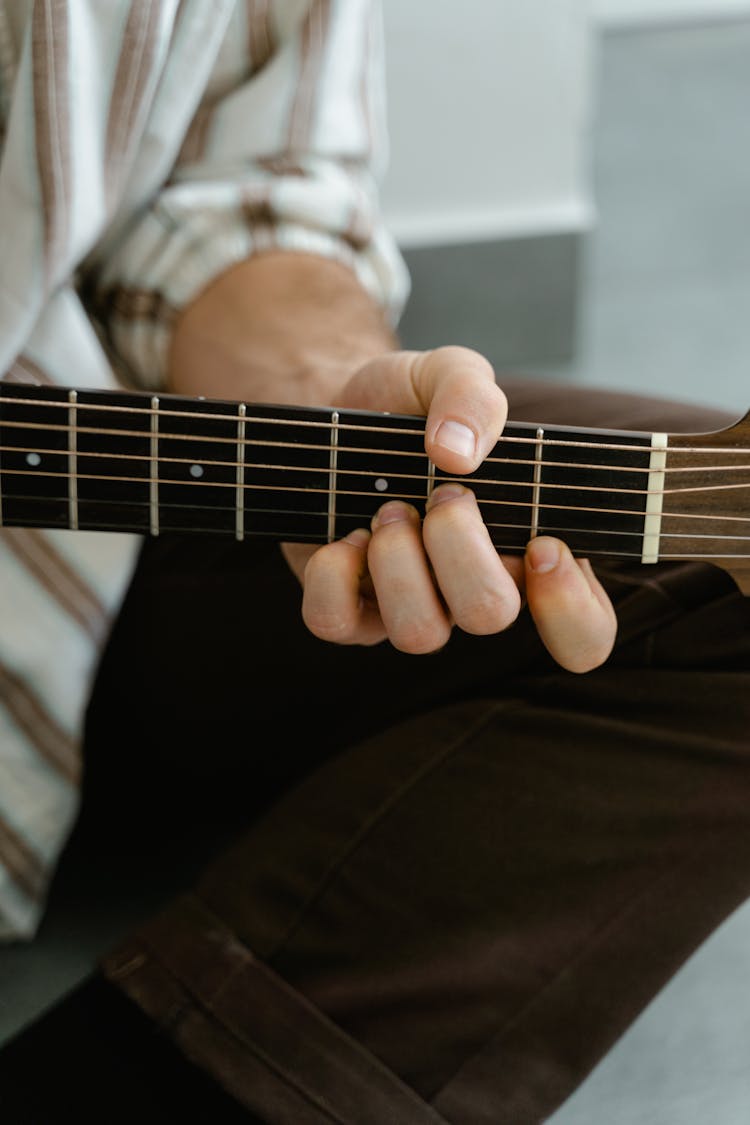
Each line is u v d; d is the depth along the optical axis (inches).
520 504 24.3
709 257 96.2
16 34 27.6
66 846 38.3
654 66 143.6
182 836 38.8
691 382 78.9
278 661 32.0
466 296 82.0
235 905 28.9
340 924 27.8
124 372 35.5
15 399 24.1
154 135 31.4
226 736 33.8
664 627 25.7
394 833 27.6
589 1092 33.7
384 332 33.3
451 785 27.3
